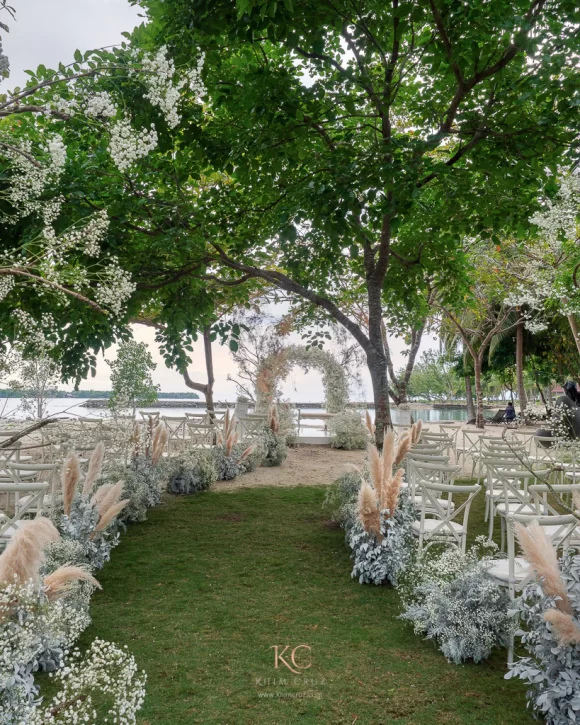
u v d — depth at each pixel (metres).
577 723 2.45
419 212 7.15
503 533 4.95
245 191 6.89
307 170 6.72
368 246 7.62
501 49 5.63
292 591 4.53
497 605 3.46
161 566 5.09
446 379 37.44
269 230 7.22
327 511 7.27
